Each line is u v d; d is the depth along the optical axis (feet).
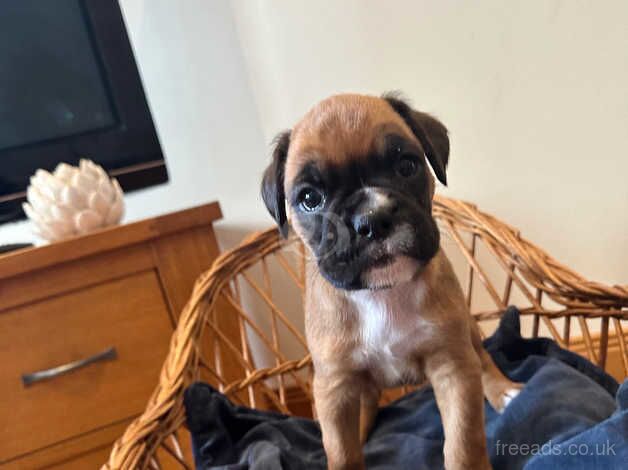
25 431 1.66
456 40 1.88
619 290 1.38
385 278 0.96
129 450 1.15
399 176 1.01
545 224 2.00
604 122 1.87
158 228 1.70
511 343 1.57
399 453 1.33
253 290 2.26
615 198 1.94
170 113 2.19
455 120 1.95
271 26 1.99
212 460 1.34
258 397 2.01
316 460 1.35
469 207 1.72
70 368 1.67
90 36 2.07
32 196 1.78
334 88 2.01
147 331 1.75
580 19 1.80
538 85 1.87
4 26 2.00
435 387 1.17
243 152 2.22
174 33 2.13
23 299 1.62
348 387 1.20
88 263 1.67
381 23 1.91
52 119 2.10
